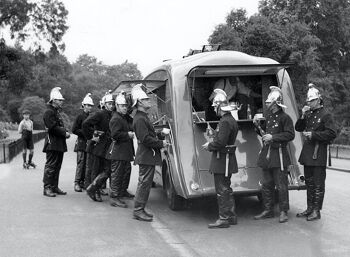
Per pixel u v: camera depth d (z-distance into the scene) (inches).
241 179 319.6
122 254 238.5
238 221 319.0
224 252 246.8
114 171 353.7
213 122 327.3
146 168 313.1
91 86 4394.7
